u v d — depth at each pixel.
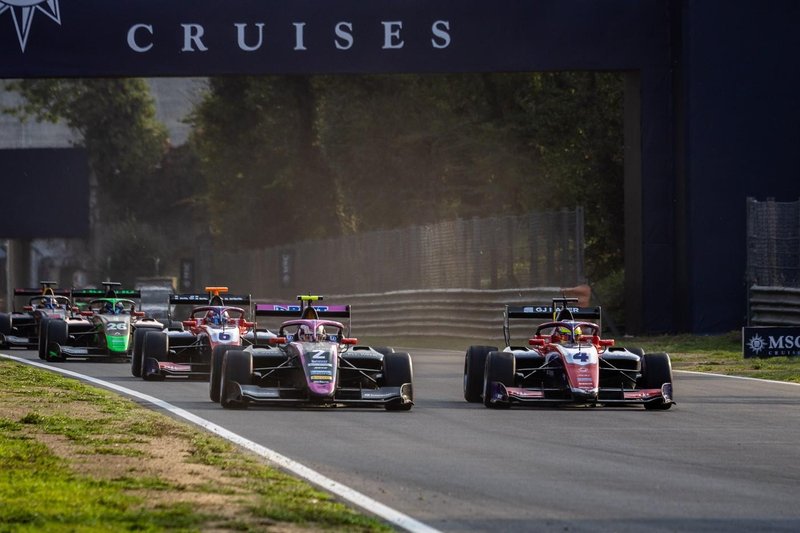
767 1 115.31
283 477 34.75
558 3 115.19
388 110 185.12
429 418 52.16
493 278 122.00
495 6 114.44
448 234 130.12
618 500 31.95
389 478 35.41
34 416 48.03
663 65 116.62
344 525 27.78
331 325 58.41
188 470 35.91
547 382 60.38
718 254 114.69
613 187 151.75
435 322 128.62
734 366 82.94
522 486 34.12
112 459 38.12
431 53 114.12
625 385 60.81
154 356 72.81
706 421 51.50
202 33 114.75
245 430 46.66
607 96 154.50
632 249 120.12
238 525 27.41
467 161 176.50
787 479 35.66
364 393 54.69
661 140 117.44
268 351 56.91
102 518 27.97
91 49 115.25
